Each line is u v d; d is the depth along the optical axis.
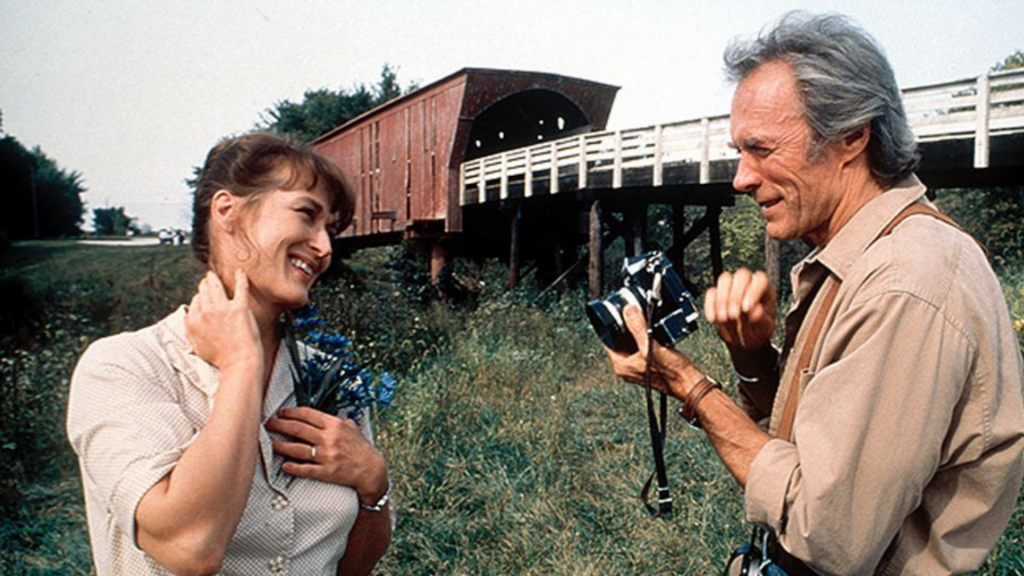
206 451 1.46
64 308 11.27
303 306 1.82
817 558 1.58
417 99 18.64
